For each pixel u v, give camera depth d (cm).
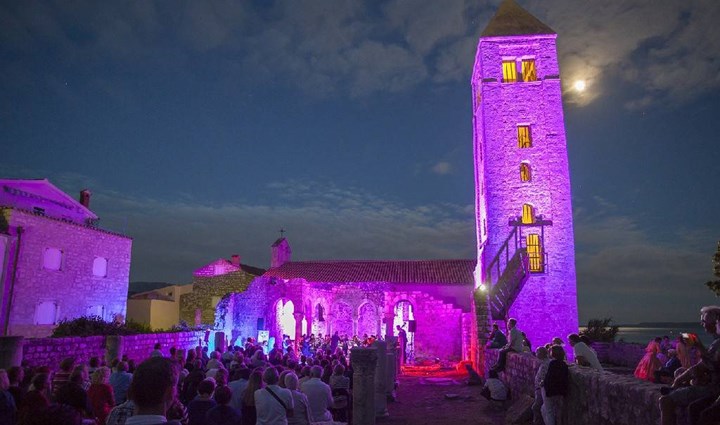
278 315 4000
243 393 902
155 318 4319
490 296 2870
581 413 947
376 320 3900
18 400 837
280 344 4000
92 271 3097
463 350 3581
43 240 2736
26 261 2617
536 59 3538
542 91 3478
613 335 3591
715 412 566
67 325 2236
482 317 2581
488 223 3353
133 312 4300
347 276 4181
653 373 1153
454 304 3881
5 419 713
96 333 2269
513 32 3569
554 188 3356
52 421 332
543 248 3284
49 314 2758
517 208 3353
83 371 952
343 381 1290
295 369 1499
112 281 3256
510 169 3403
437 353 3691
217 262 4569
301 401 866
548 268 3259
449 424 1412
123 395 1041
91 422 724
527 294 3247
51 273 2775
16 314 2544
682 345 1031
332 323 3903
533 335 3197
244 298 3984
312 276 4222
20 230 2581
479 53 3619
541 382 1096
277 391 816
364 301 3869
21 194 3153
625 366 2781
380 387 1536
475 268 3988
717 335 617
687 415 598
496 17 3734
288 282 3750
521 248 3000
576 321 3198
